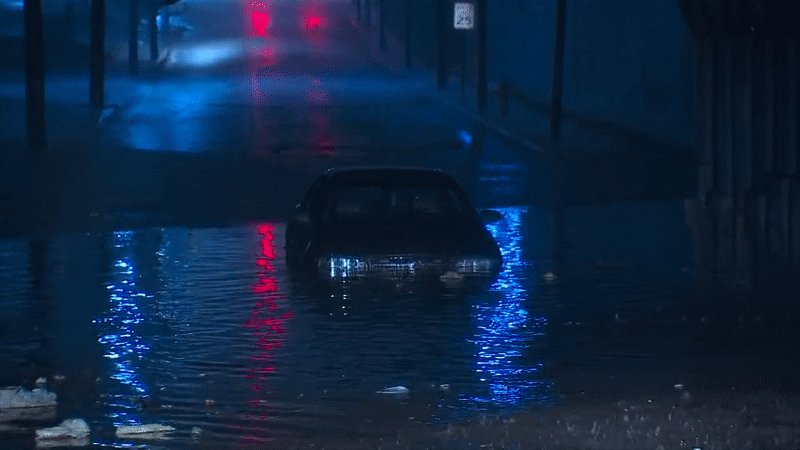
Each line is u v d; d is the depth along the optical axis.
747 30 42.06
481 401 19.23
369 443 16.72
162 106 104.00
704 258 36.53
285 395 19.83
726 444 16.28
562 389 20.00
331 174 33.84
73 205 52.00
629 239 41.59
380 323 26.27
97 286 31.86
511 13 130.50
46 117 88.81
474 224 32.66
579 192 58.91
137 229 45.25
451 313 27.44
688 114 86.88
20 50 131.62
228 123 92.75
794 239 38.41
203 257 37.59
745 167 42.66
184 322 26.61
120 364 22.42
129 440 17.12
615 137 85.44
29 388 20.56
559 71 83.25
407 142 82.88
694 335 24.86
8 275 33.84
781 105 41.12
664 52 91.50
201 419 18.30
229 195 56.44
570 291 30.53
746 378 20.78
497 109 104.06
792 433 16.86
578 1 108.69
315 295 30.06
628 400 19.11
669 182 62.72
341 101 110.44
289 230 34.94
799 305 28.42
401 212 32.72
